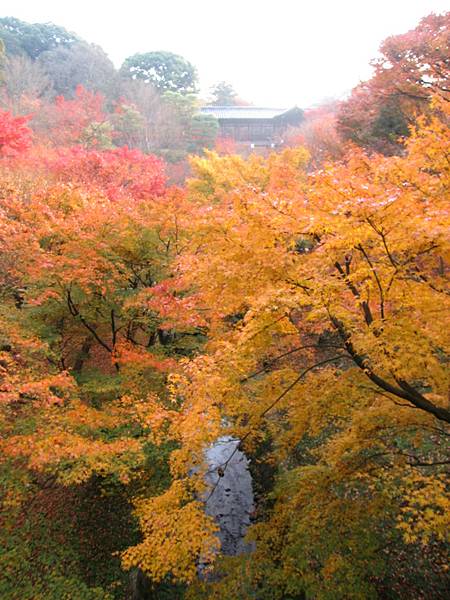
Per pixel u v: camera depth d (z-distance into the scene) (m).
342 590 6.69
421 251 5.80
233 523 10.49
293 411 8.05
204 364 6.87
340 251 6.16
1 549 9.30
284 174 14.82
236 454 13.26
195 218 8.60
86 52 49.41
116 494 11.18
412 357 5.62
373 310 7.36
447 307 6.02
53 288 11.16
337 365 12.30
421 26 13.84
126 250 12.34
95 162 19.97
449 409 7.10
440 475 7.02
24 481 8.90
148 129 36.56
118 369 12.11
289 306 5.82
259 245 6.62
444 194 6.29
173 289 10.38
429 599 7.72
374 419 7.02
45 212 11.74
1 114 17.36
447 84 12.81
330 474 7.59
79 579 9.12
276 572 7.11
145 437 9.80
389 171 6.47
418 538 8.70
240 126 48.38
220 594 7.00
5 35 48.91
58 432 8.52
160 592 8.55
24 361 10.23
